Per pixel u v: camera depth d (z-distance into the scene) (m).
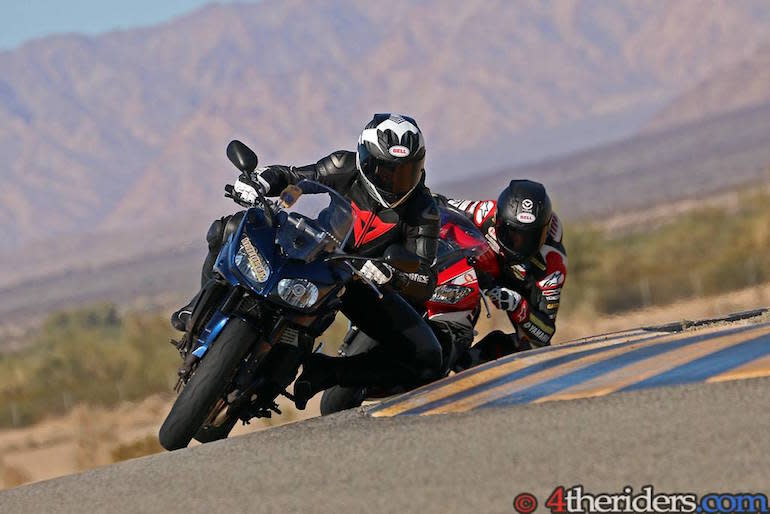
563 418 16.08
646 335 22.98
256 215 24.17
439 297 28.06
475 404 18.16
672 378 17.58
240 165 25.11
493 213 29.98
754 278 78.56
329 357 25.50
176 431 21.78
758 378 16.72
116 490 15.99
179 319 24.64
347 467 15.26
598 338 23.91
